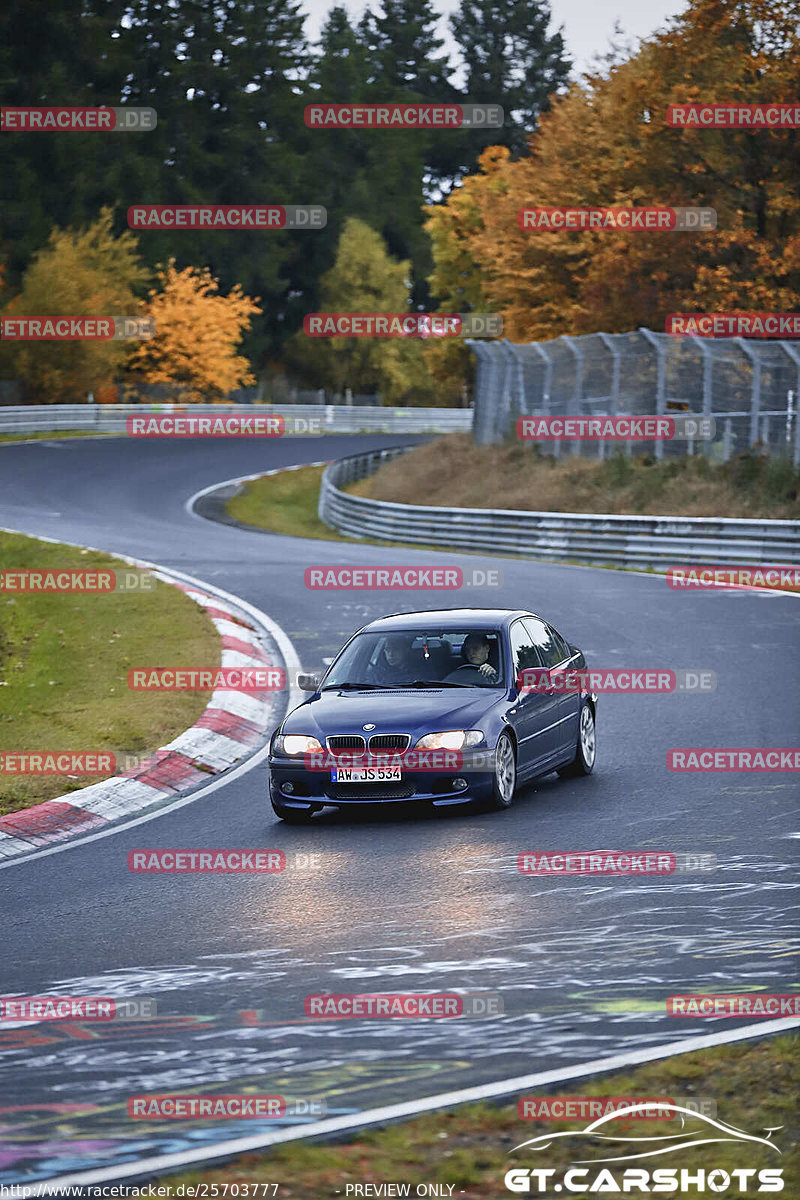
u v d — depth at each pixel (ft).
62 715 186.29
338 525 494.18
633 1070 62.95
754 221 522.06
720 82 518.37
